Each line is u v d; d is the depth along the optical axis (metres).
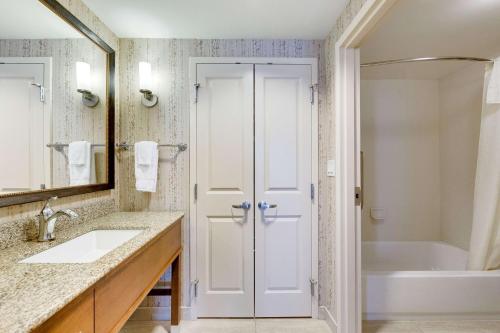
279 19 1.78
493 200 1.94
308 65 2.05
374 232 2.84
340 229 1.70
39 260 1.08
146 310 2.02
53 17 1.35
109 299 0.94
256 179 2.04
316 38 2.04
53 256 1.16
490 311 1.94
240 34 1.98
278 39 2.05
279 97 2.04
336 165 1.75
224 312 2.03
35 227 1.26
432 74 2.70
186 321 2.00
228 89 2.04
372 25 1.42
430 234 2.82
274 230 2.04
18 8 1.17
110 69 1.86
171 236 1.68
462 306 1.95
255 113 2.03
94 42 1.67
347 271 1.67
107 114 1.84
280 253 2.05
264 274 2.04
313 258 2.04
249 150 2.03
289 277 2.05
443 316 1.99
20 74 1.17
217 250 2.03
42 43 1.29
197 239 2.02
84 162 1.60
